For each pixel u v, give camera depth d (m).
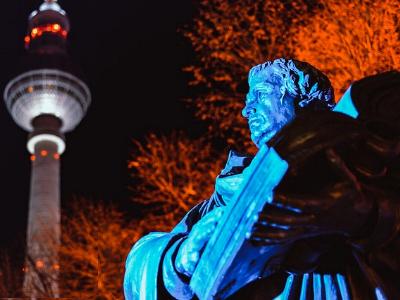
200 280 1.60
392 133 1.57
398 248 1.58
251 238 1.47
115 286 17.08
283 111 1.85
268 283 1.70
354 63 12.38
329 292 1.65
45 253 18.66
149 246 1.84
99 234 17.45
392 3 11.92
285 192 1.45
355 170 1.55
